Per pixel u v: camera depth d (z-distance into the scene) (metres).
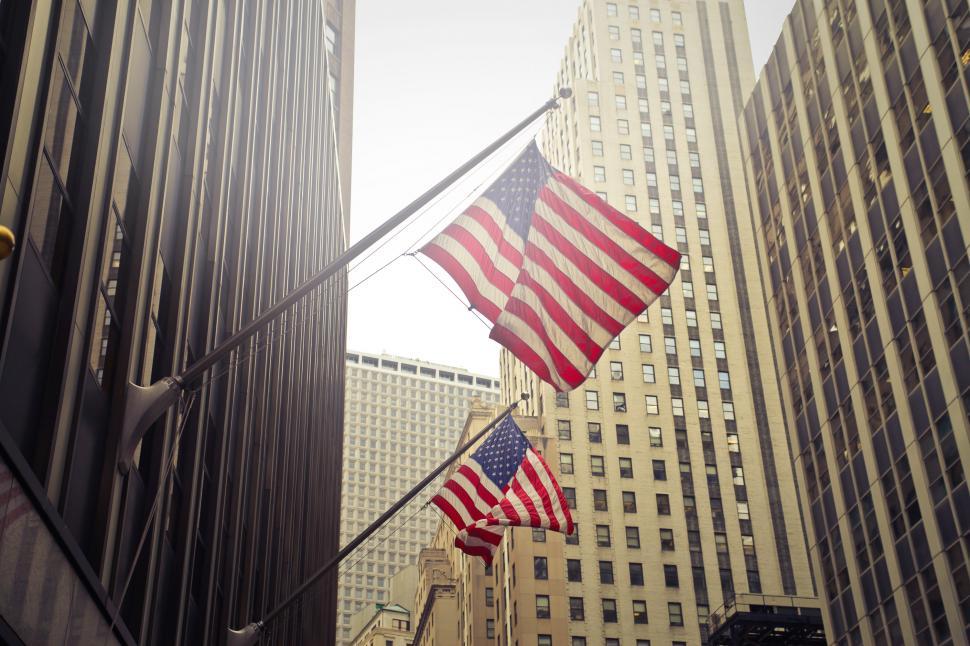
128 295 19.28
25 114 14.16
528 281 20.03
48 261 15.55
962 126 44.59
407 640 159.25
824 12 58.94
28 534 12.50
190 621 24.64
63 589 13.99
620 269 20.14
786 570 91.56
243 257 31.31
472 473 28.39
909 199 48.56
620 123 114.62
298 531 47.22
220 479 26.89
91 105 17.58
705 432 98.00
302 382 48.41
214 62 27.67
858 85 54.47
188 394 23.08
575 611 86.00
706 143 115.44
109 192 17.80
